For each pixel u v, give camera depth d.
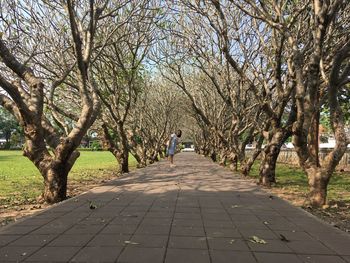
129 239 6.11
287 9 14.45
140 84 26.05
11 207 9.61
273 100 18.38
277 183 15.39
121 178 16.33
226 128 32.19
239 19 18.56
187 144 109.25
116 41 15.87
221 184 14.13
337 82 9.55
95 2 14.02
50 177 10.22
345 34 12.73
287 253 5.49
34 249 5.57
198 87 32.16
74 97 20.45
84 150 83.75
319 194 9.78
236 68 14.69
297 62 10.49
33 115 10.14
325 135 53.62
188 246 5.76
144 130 31.17
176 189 12.47
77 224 7.18
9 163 30.91
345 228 7.36
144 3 15.60
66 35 14.61
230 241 6.06
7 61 10.45
